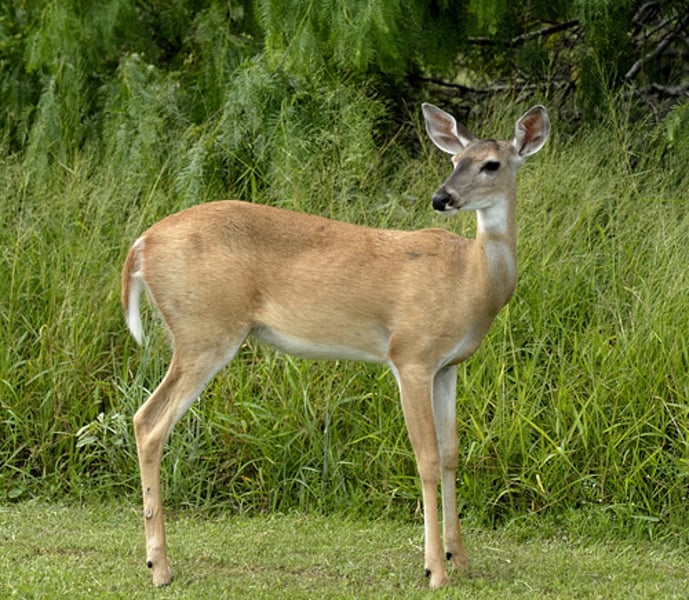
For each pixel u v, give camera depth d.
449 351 8.94
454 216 12.80
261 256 9.06
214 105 14.88
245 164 13.83
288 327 9.12
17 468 11.30
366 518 10.79
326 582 8.98
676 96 14.87
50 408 11.53
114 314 12.21
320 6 13.22
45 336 11.86
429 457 8.85
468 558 9.72
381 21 12.88
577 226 12.72
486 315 8.97
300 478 11.16
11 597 8.35
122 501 11.16
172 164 14.35
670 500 10.51
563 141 14.38
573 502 10.66
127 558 9.45
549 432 10.97
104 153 15.02
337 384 11.48
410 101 15.78
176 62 16.44
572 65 15.22
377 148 14.24
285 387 11.52
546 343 11.76
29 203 13.58
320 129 13.73
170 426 8.93
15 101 16.14
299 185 13.09
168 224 9.06
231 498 11.17
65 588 8.59
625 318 11.81
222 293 8.91
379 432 11.06
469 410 11.05
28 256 12.70
